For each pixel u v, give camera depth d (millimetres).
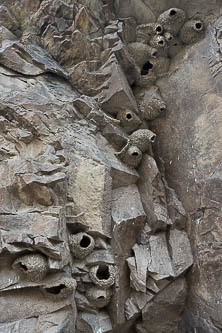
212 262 4738
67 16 6004
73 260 4320
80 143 4945
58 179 4234
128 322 4617
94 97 5645
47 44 5898
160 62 6145
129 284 4660
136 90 6152
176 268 4801
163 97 5984
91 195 4582
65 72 5691
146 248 4828
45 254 3877
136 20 6398
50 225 3955
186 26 6094
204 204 5031
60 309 3840
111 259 4449
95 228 4430
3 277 3812
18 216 4020
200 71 5809
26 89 5250
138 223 4898
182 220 5141
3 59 5402
